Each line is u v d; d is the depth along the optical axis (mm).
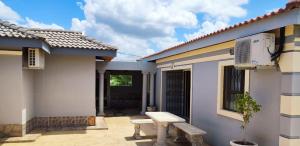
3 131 7328
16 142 7059
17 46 6902
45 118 8938
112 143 7246
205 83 7508
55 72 9000
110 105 16688
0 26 7449
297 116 4199
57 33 9914
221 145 6543
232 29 5414
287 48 4254
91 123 9320
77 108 9211
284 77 4328
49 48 8195
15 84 7332
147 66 12969
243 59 4770
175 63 10086
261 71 5086
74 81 9164
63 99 9086
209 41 6574
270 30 4488
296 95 4180
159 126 6922
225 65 6359
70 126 9070
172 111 11555
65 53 8508
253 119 5309
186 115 10867
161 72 12094
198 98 7973
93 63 9312
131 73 17156
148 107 12828
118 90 17047
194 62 8297
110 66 12500
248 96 4973
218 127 6715
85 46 8734
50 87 8969
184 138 7426
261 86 5078
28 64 7309
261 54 4387
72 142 7234
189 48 7953
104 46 9047
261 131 5047
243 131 5414
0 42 6766
